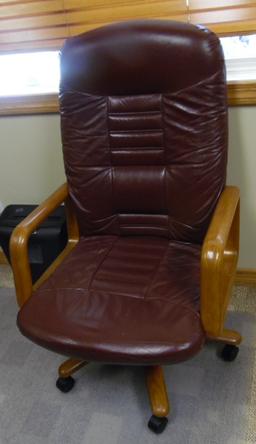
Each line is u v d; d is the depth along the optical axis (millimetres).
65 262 1392
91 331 1093
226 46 1565
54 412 1406
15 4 1557
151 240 1462
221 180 1321
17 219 1802
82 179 1452
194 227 1390
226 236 1058
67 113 1403
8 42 1641
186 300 1156
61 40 1586
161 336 1051
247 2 1380
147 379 1384
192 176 1338
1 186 2010
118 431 1322
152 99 1319
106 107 1363
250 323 1647
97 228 1512
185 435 1283
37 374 1553
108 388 1466
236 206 1235
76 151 1430
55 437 1326
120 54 1270
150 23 1250
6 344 1697
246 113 1523
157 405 1293
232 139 1586
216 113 1267
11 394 1485
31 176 1936
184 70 1241
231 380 1434
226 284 1242
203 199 1346
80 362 1450
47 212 1330
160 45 1232
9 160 1919
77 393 1461
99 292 1219
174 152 1347
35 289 1294
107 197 1453
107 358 1063
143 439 1288
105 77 1315
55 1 1518
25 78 1793
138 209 1452
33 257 1772
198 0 1416
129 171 1415
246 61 1539
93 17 1521
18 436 1343
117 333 1076
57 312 1166
